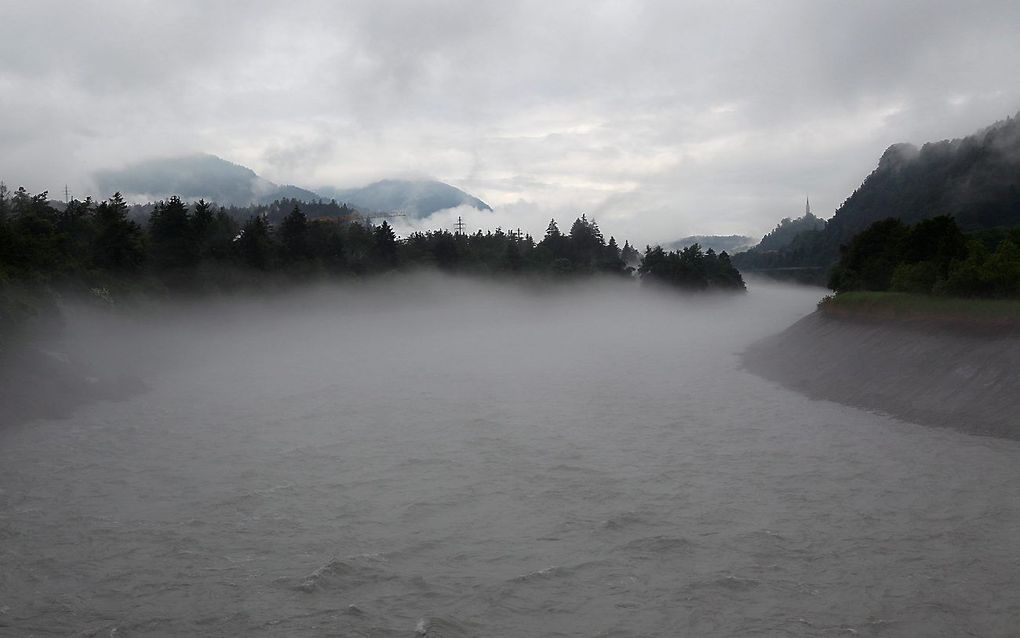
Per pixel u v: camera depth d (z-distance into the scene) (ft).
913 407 112.78
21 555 62.54
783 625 49.03
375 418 124.57
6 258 173.06
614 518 69.87
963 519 67.82
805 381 148.97
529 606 52.16
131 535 67.26
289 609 52.01
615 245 611.88
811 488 79.00
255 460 95.25
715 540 64.39
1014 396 99.25
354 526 69.15
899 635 47.52
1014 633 47.39
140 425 119.55
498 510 73.46
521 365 203.82
